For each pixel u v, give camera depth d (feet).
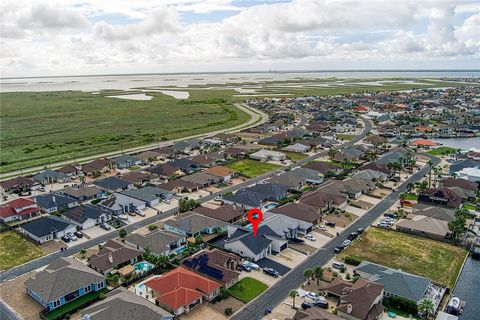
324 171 570.05
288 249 347.97
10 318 253.85
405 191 499.10
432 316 251.19
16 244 365.20
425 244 353.92
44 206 443.73
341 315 250.37
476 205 449.06
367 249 345.72
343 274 302.86
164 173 566.77
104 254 321.11
